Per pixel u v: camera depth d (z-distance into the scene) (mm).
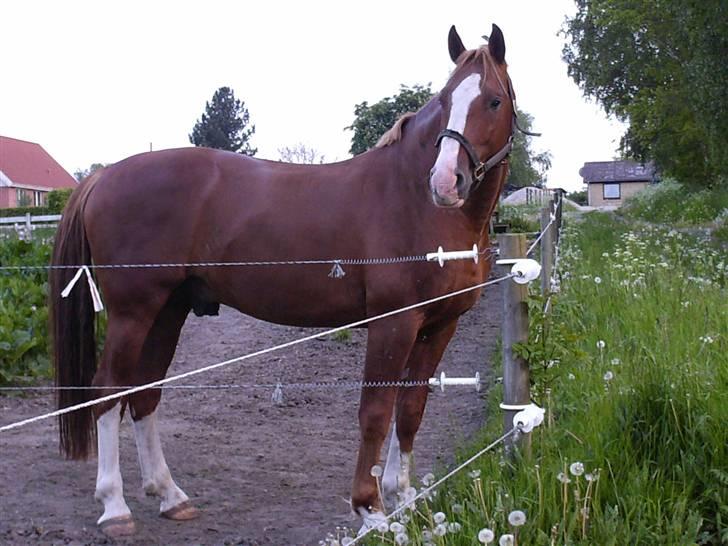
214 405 7332
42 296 10039
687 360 4992
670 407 4078
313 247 4234
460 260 4004
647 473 3646
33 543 4117
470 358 8711
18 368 8156
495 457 4035
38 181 58094
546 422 4438
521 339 3928
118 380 4430
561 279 8867
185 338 10336
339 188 4266
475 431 5973
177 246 4457
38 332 8555
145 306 4465
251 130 67750
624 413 4219
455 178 3721
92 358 4574
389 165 4172
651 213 29750
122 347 4430
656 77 27578
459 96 3867
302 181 4387
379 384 4008
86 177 4820
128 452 5910
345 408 7266
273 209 4332
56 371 4527
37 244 13867
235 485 5164
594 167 80250
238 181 4500
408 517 3439
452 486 4000
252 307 4445
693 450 3820
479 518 3363
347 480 5277
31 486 5016
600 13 29016
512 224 17297
